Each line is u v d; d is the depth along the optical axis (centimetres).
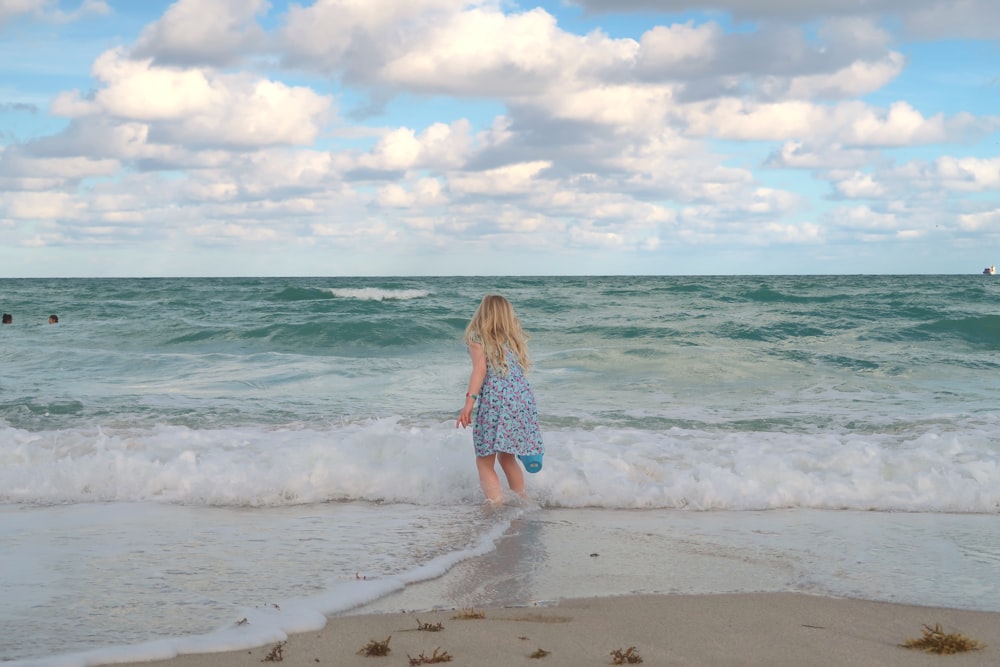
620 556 454
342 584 392
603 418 914
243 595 373
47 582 391
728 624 342
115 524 514
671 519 545
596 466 639
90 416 923
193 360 1413
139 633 323
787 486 600
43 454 694
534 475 618
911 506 571
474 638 320
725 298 3167
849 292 3556
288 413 950
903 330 1820
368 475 614
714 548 471
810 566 434
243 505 573
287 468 623
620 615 353
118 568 415
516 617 352
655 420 901
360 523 523
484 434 576
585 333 1864
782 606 369
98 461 638
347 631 329
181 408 979
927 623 347
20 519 526
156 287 5000
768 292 3155
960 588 397
